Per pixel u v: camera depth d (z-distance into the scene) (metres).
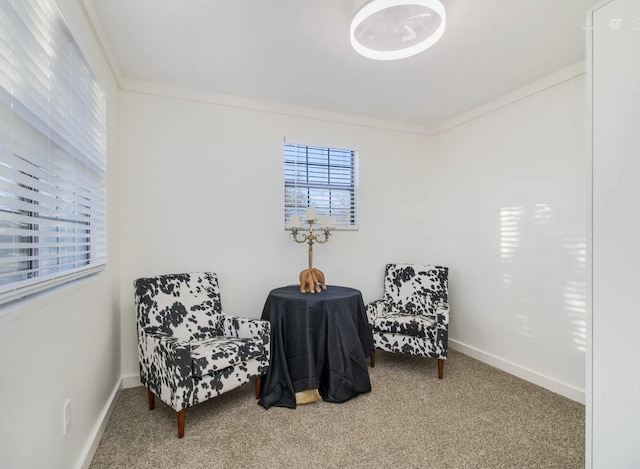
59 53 1.38
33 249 1.29
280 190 3.11
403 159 3.65
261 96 2.93
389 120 3.54
